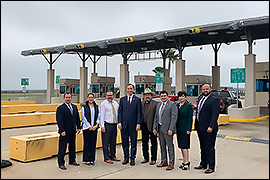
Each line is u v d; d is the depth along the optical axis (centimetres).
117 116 673
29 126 1345
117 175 564
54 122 1455
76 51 2966
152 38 1997
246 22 1570
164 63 2897
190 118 602
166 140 610
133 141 648
